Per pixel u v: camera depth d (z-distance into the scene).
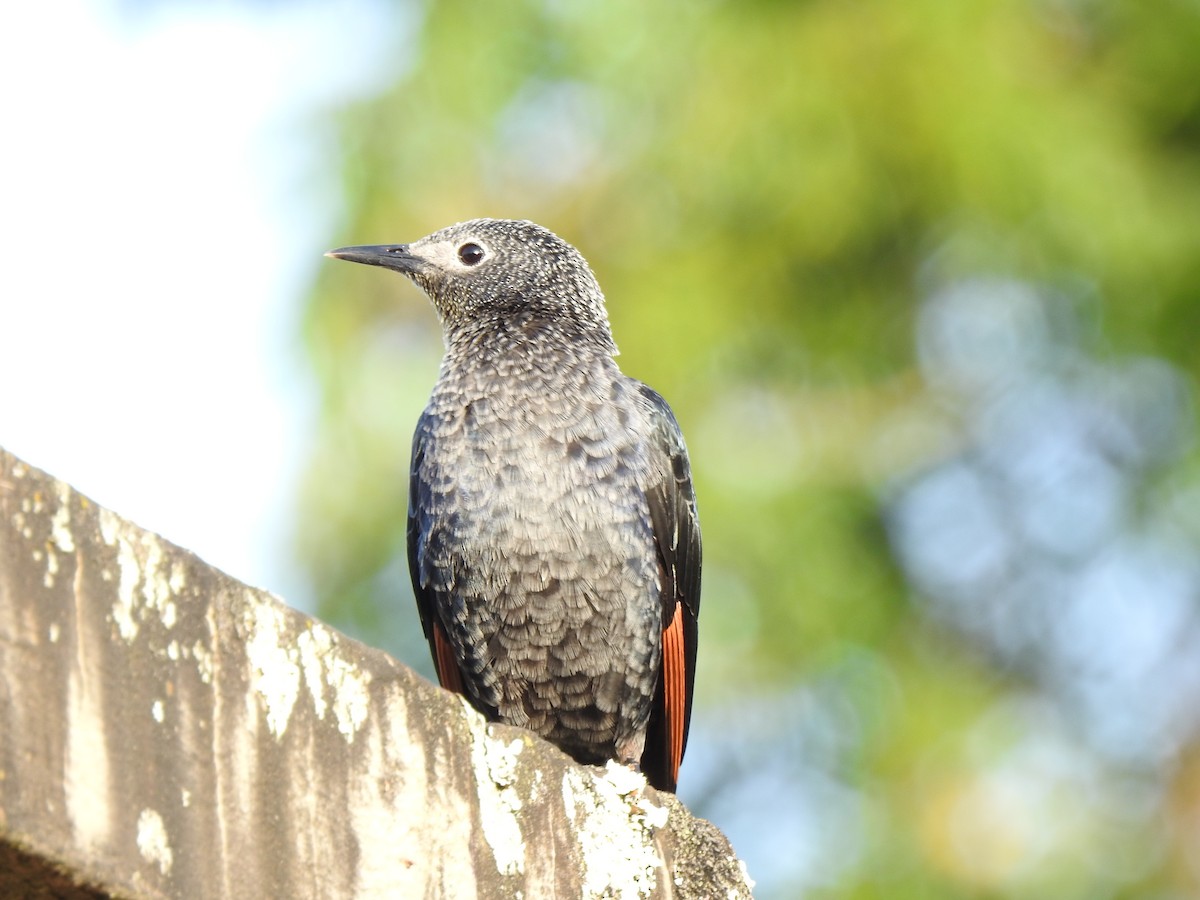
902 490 13.84
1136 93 13.90
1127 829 13.30
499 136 13.67
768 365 13.62
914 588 13.62
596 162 13.74
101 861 3.47
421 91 13.65
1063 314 13.80
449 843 4.37
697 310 13.32
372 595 13.20
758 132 13.34
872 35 13.34
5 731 3.37
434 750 4.43
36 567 3.52
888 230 13.72
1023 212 13.28
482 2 13.72
